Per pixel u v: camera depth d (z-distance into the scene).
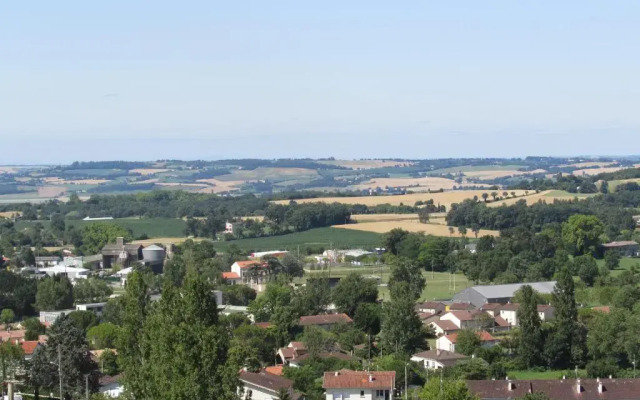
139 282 120.94
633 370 169.25
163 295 109.62
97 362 161.38
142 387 104.12
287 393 136.75
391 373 148.25
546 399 139.00
